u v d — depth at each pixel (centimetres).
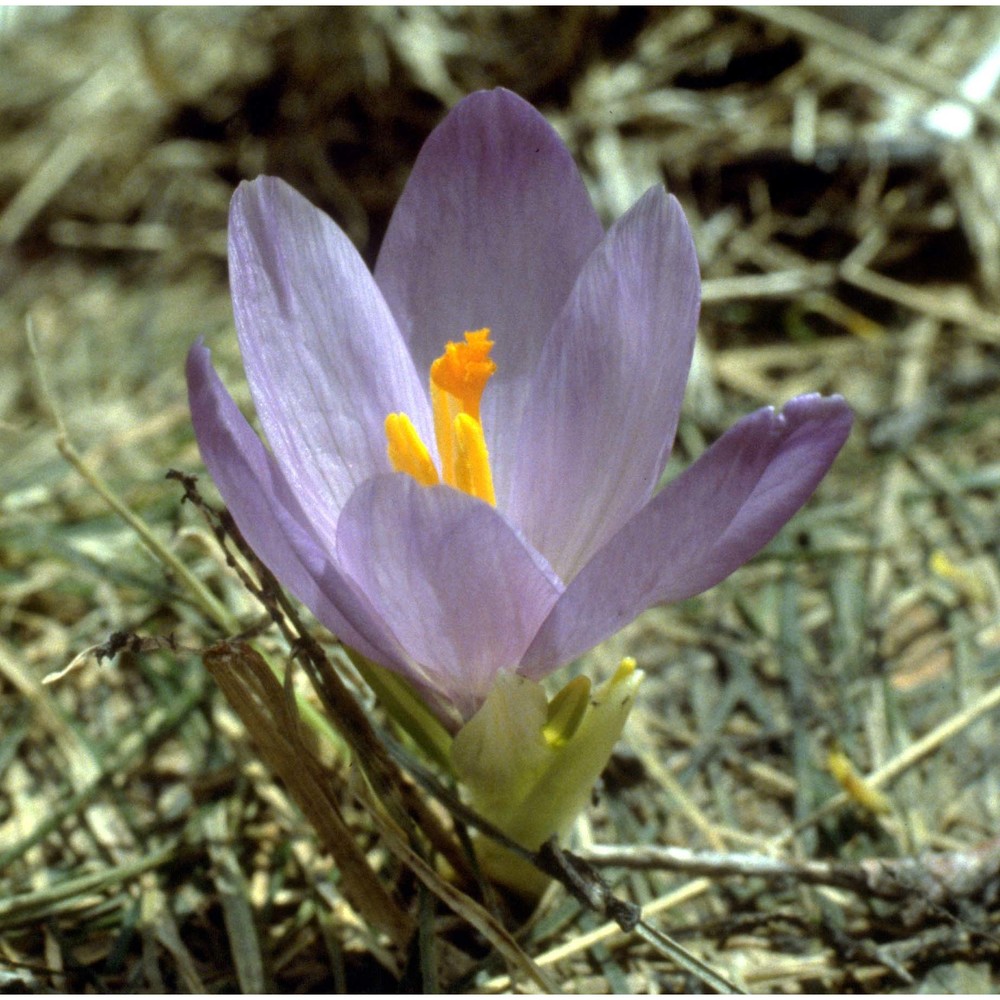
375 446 25
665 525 24
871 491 32
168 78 40
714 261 36
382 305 25
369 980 26
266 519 23
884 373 34
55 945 26
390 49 38
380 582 24
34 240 39
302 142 39
